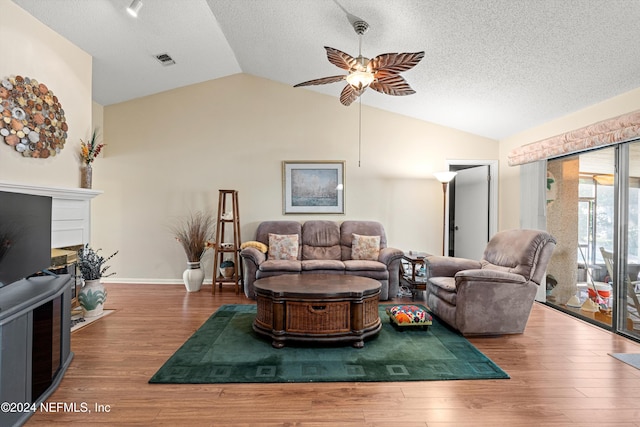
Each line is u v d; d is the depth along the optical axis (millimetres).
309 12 3047
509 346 2662
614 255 3057
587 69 2791
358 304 2607
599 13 2189
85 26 3168
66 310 2184
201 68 4523
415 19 2750
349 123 4961
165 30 3527
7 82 2662
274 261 4164
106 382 2039
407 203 4984
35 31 2916
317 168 4941
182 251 4895
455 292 2941
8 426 1537
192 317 3338
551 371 2227
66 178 3293
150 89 4746
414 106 4582
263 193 4938
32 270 2100
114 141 4891
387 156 4973
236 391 1949
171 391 1942
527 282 2891
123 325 3088
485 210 5047
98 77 4180
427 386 2021
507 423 1667
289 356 2420
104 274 4883
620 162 3008
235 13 3352
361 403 1836
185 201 4910
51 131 3070
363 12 2811
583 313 3459
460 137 4992
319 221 4797
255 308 3664
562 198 3744
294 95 4965
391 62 2418
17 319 1607
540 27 2471
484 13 2490
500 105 3881
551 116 3787
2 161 2646
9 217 1846
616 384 2057
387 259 4180
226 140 4945
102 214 4887
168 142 4910
